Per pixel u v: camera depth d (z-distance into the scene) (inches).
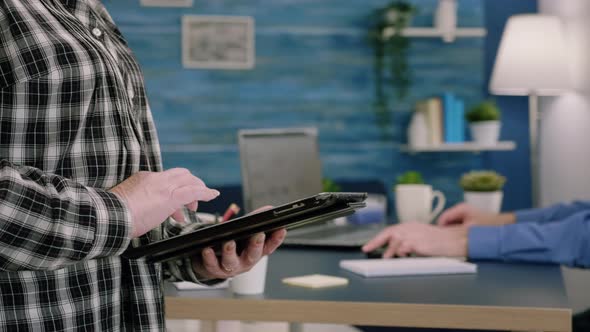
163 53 185.8
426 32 184.5
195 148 187.8
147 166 40.4
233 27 187.0
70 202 33.7
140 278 39.8
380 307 51.7
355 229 94.2
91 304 37.0
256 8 187.3
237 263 42.4
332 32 188.5
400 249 72.0
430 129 181.5
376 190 174.4
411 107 190.2
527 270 66.8
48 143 35.8
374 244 72.5
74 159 36.5
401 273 63.4
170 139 187.3
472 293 55.5
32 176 33.9
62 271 36.2
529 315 50.4
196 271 44.8
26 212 32.7
